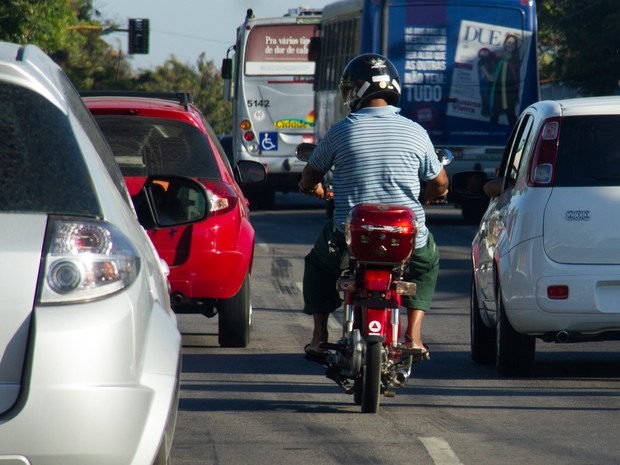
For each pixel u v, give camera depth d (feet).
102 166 48.14
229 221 107.45
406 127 83.25
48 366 43.50
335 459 70.74
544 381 98.32
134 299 45.85
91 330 44.09
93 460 43.88
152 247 55.21
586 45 526.98
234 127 388.78
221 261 106.73
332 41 318.04
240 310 113.19
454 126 271.28
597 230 94.17
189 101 115.24
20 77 46.55
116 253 45.52
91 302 44.60
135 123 107.96
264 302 154.81
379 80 83.66
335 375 84.12
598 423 81.87
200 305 113.09
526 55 271.08
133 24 515.91
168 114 108.27
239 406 86.58
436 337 125.08
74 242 44.73
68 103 48.01
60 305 44.19
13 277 43.96
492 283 101.76
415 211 82.99
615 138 96.48
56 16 449.06
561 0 536.01
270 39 375.45
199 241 106.22
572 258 94.27
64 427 43.42
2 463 42.96
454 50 270.46
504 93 270.87
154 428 45.96
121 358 44.73
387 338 82.23
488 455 71.92
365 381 81.71
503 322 98.99
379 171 82.38
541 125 98.22
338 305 85.40
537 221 95.09
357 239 78.59
